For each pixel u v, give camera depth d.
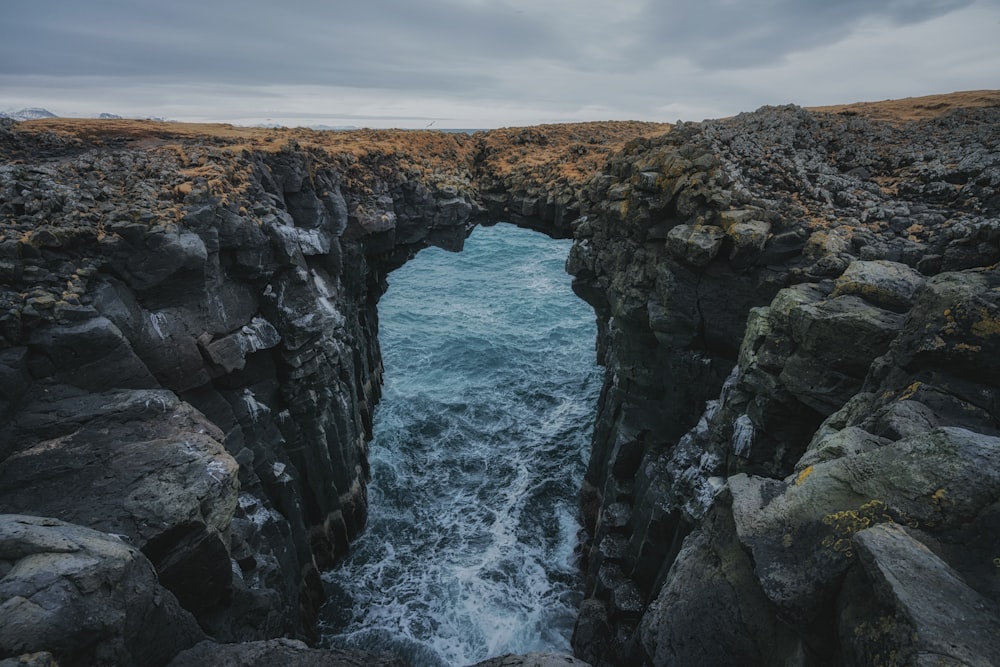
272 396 22.39
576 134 58.19
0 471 12.09
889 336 12.29
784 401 14.22
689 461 18.52
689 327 20.72
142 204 18.14
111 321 15.75
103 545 8.58
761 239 18.31
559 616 23.75
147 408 14.40
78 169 19.59
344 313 30.34
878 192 21.45
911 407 8.43
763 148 24.52
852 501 6.75
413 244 41.56
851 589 5.94
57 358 14.27
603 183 26.16
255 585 16.23
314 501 24.89
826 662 6.19
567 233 41.69
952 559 5.71
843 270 16.92
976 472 6.12
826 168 23.72
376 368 40.72
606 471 26.53
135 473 12.38
